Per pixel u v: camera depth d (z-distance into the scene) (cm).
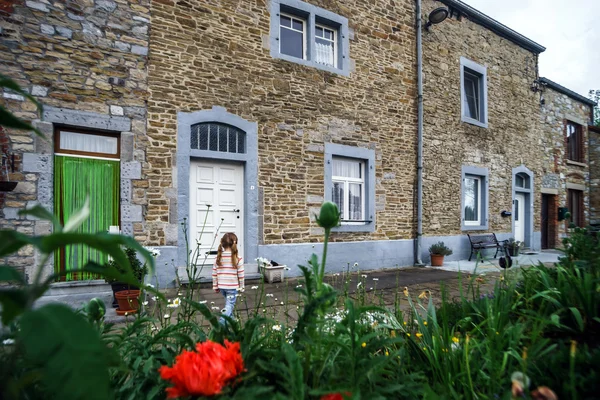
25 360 72
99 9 534
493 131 1051
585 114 1378
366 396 89
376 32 816
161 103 575
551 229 1230
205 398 77
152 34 571
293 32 743
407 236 850
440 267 824
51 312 43
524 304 207
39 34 495
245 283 593
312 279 93
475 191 1033
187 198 590
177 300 190
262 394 85
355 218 796
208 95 615
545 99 1223
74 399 38
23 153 478
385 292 516
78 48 518
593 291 175
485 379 130
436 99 915
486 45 1043
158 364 117
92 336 43
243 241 650
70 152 520
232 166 651
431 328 173
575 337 169
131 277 58
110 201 545
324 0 744
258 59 666
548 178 1212
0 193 463
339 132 755
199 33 611
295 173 698
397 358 153
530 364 131
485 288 361
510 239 1016
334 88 752
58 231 52
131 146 550
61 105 505
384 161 821
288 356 86
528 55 1168
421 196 867
